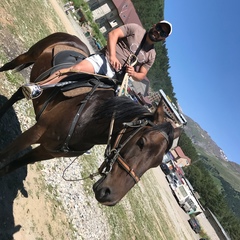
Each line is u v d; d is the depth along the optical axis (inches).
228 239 1702.8
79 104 151.8
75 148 154.2
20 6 386.0
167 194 1034.1
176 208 1146.7
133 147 128.3
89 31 1358.3
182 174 1920.5
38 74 188.1
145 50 173.2
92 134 145.8
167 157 1622.8
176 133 136.8
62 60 179.5
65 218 234.8
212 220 1747.0
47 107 161.6
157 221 540.4
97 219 285.7
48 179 237.5
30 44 341.7
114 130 138.6
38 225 203.8
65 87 156.9
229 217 2175.2
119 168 126.0
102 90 160.7
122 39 172.7
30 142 155.5
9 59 278.8
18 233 185.3
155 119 138.3
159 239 476.1
